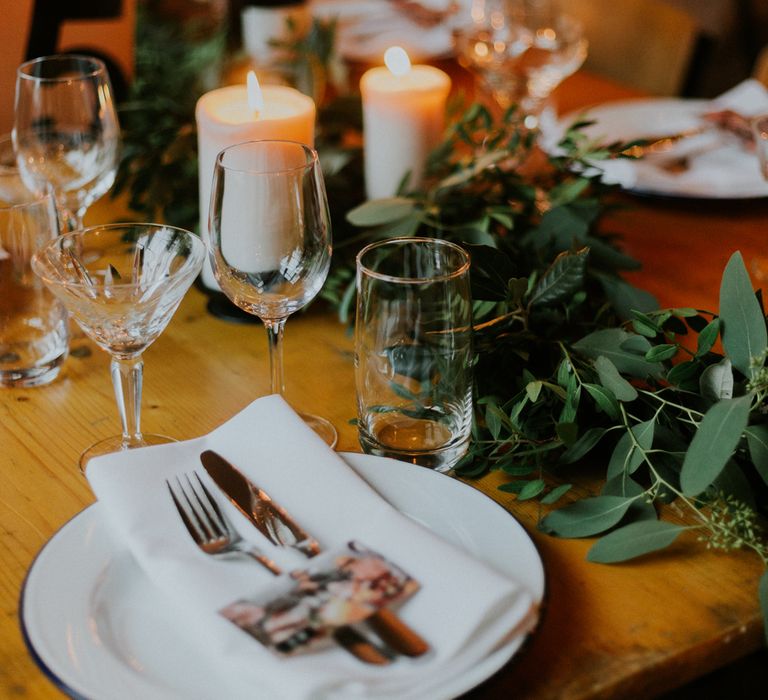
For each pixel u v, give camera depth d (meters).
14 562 0.66
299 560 0.59
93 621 0.57
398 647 0.52
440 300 0.68
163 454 0.67
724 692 1.00
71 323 1.00
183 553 0.59
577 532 0.66
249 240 0.73
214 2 1.68
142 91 1.24
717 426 0.63
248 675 0.51
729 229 1.16
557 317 0.82
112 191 1.16
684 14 1.88
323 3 1.83
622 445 0.69
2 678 0.56
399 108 1.08
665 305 0.99
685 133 1.31
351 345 0.95
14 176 1.05
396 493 0.67
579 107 1.53
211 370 0.91
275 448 0.68
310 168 0.72
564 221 0.93
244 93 0.97
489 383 0.80
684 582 0.63
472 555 0.61
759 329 0.69
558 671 0.56
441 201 0.99
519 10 1.58
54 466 0.77
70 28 1.34
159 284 0.70
